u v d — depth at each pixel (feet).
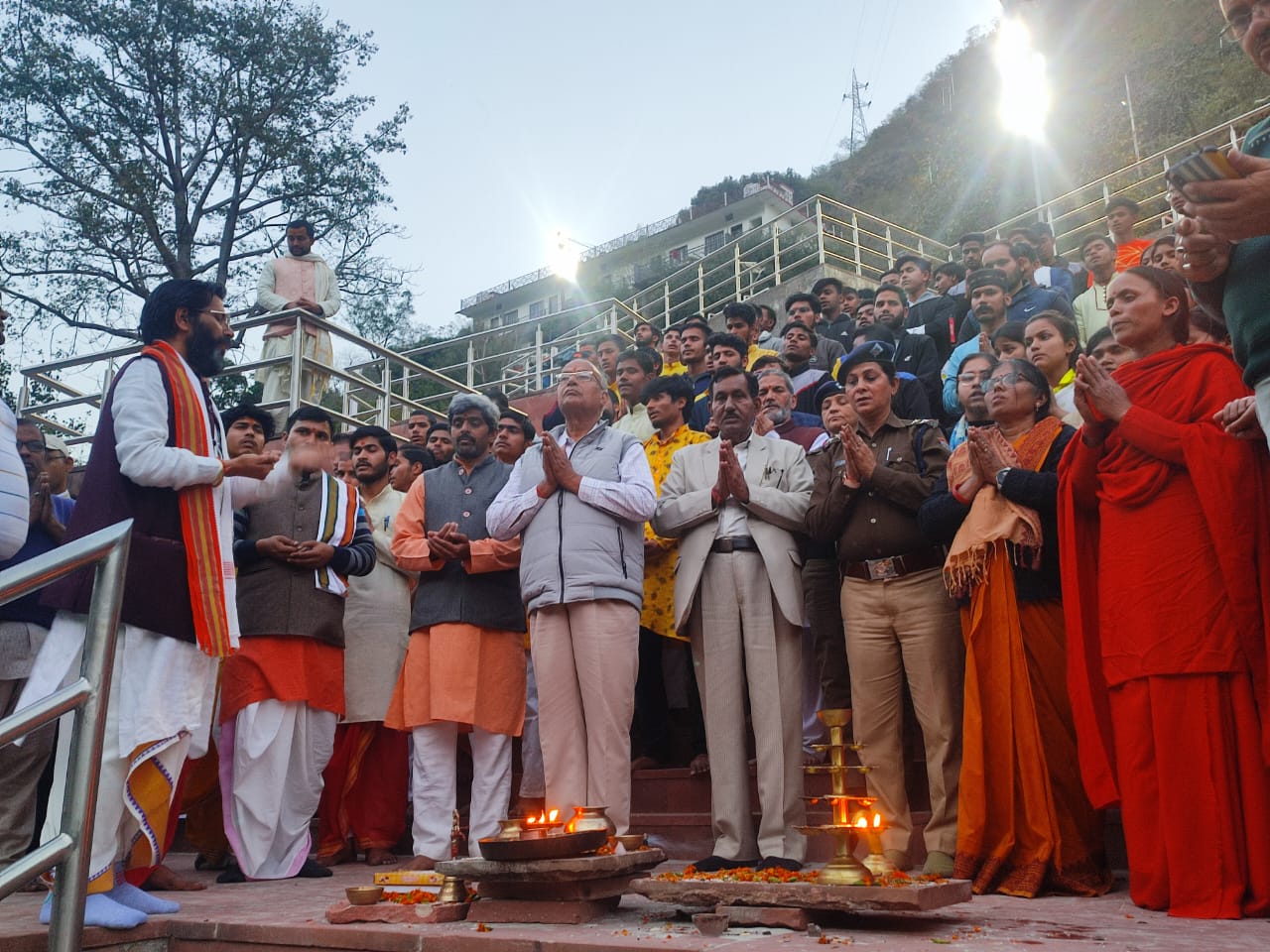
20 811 14.05
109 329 59.88
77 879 7.98
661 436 18.89
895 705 13.55
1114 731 10.95
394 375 67.21
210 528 11.55
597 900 10.19
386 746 18.02
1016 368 13.46
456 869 10.35
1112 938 8.38
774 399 19.19
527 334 97.81
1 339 11.84
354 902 10.38
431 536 15.61
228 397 57.41
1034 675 12.23
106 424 11.60
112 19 56.65
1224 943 8.05
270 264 32.63
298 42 59.93
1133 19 102.68
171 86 59.21
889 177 135.64
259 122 58.75
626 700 13.53
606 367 29.32
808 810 15.10
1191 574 10.43
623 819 13.25
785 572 13.53
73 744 8.14
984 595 12.25
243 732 15.25
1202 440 10.48
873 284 59.11
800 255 80.79
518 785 19.13
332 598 16.49
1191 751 10.11
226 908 11.51
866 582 13.65
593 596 13.44
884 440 14.44
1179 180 7.58
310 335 31.89
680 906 10.52
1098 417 11.34
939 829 12.93
